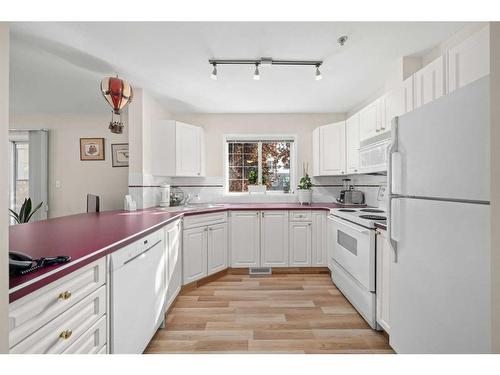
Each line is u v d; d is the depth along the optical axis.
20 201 4.33
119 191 4.14
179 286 2.66
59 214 4.12
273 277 3.30
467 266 1.08
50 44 2.10
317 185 4.11
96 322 1.20
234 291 2.85
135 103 3.12
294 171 4.18
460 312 1.12
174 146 3.42
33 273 0.89
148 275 1.76
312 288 2.92
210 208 3.29
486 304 1.00
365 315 2.18
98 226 1.88
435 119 1.25
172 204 3.71
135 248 1.56
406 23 1.85
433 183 1.26
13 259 0.94
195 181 4.14
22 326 0.81
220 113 4.13
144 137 3.18
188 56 2.30
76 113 4.12
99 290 1.22
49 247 1.25
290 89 3.12
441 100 1.21
